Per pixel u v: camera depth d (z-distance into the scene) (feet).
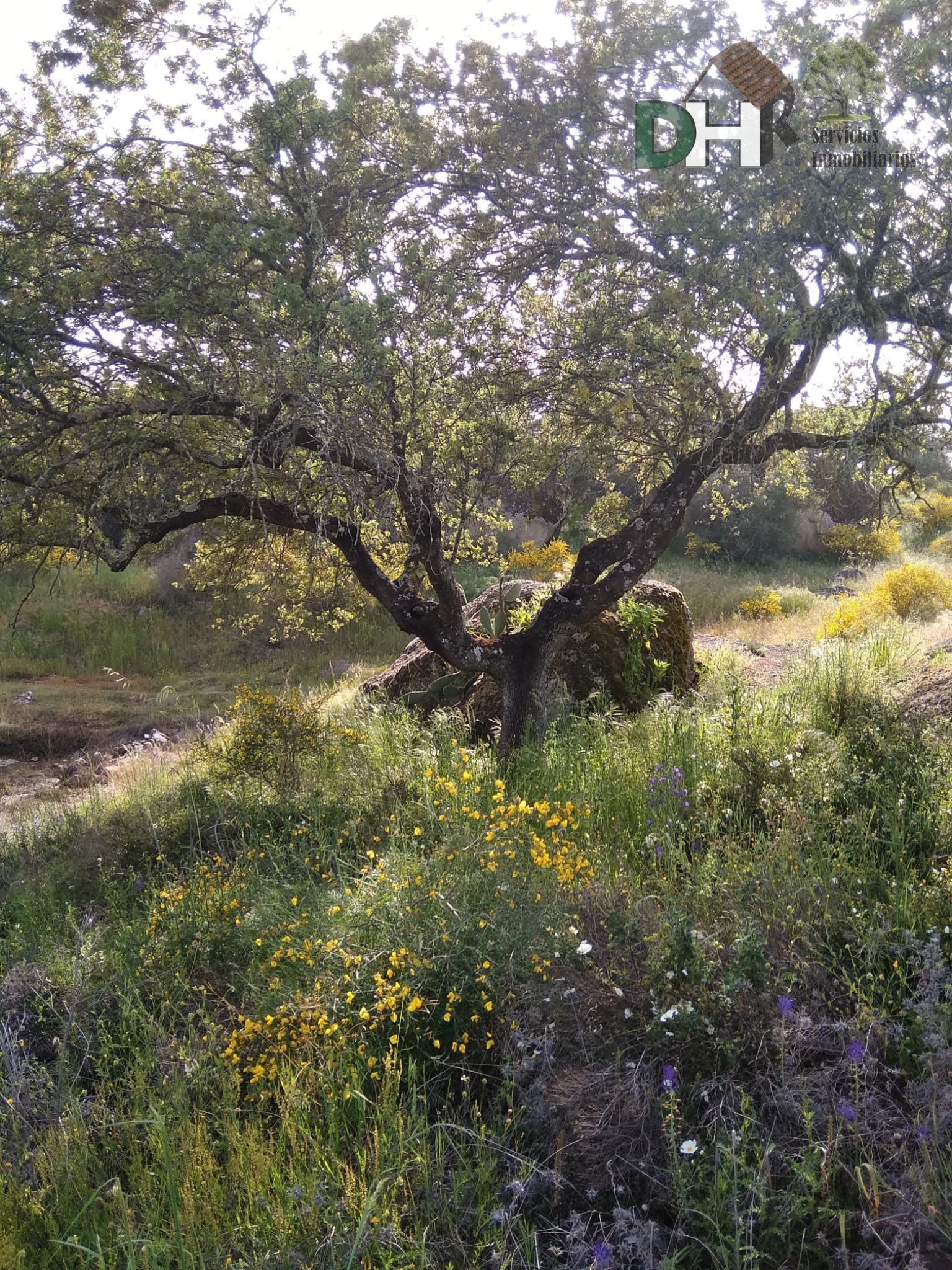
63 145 18.20
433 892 12.10
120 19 17.74
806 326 16.99
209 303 17.29
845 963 11.35
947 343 18.07
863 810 14.65
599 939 11.79
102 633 54.29
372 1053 10.85
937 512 80.07
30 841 20.83
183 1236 8.63
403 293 18.12
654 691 25.79
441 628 21.61
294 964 12.31
